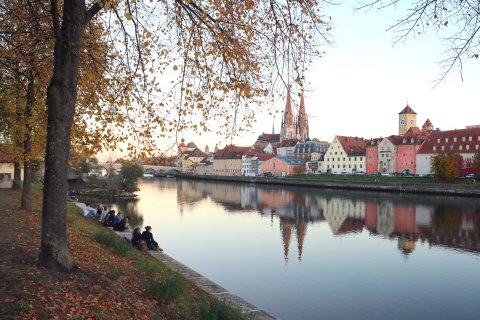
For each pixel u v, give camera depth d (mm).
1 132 20516
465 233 37906
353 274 24297
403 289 21562
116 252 16000
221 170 179250
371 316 17938
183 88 9797
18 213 19359
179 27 9633
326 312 18219
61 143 9031
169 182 136750
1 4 10914
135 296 10336
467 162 91688
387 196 77875
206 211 54469
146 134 10758
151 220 45094
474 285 22266
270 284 22188
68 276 9328
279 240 34438
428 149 104438
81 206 36219
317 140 176500
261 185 119625
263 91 9859
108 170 98000
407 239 35219
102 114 11453
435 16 6336
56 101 8883
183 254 28812
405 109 135375
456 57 6246
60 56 8906
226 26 9383
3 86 15727
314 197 77375
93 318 8008
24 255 10391
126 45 10453
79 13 8859
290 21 9188
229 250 30266
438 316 18016
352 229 40500
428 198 71688
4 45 12148
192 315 10750
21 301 7629
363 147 133375
